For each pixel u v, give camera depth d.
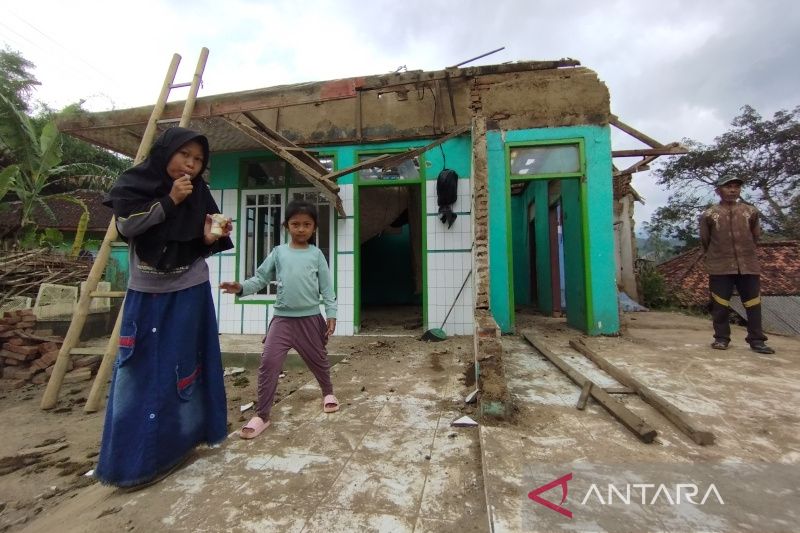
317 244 7.00
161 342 2.36
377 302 12.85
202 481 2.25
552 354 4.52
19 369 5.74
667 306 10.94
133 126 5.76
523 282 11.01
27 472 3.13
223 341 6.38
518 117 6.18
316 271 3.26
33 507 2.61
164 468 2.28
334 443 2.66
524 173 6.18
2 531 2.35
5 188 10.18
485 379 2.91
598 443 2.49
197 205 2.50
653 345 5.20
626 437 2.58
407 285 12.81
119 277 9.63
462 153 6.49
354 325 6.67
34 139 11.08
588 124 6.07
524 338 5.73
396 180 6.66
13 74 15.86
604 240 5.95
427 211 6.56
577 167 6.09
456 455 2.45
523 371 4.09
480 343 2.96
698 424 2.62
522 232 11.02
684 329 6.65
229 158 7.30
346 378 4.21
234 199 7.26
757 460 2.29
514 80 6.23
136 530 1.85
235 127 5.51
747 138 17.31
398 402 3.41
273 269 3.22
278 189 7.20
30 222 11.27
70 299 7.78
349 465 2.37
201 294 2.59
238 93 4.91
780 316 9.52
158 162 2.34
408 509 1.93
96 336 8.07
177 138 2.33
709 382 3.64
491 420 2.83
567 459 2.29
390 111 6.74
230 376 5.36
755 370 4.00
